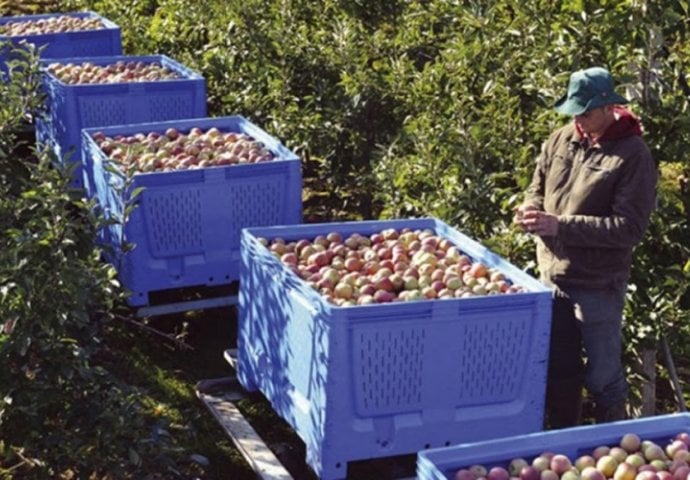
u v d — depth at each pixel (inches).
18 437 193.6
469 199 238.8
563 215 191.8
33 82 291.6
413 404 183.8
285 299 193.6
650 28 209.3
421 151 256.7
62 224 189.5
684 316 207.0
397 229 224.1
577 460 154.1
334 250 210.8
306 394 188.4
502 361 186.5
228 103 352.5
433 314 179.8
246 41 349.7
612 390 197.0
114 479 193.6
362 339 177.5
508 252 227.6
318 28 360.8
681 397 221.8
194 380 243.4
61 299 184.2
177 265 248.8
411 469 206.4
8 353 180.4
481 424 187.9
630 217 185.2
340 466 182.7
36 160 358.6
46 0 527.2
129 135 283.9
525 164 239.8
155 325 267.9
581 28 231.9
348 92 316.5
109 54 405.4
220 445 217.3
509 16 273.4
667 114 211.5
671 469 150.9
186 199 245.0
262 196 252.5
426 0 334.0
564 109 185.9
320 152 326.0
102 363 247.8
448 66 272.4
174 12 397.7
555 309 197.5
